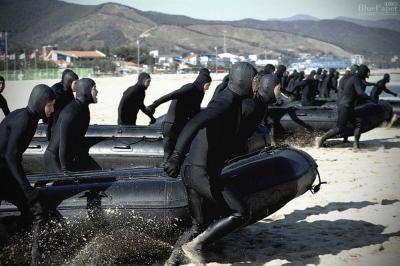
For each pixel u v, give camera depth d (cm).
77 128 679
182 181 522
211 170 493
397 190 883
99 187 548
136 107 1085
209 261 565
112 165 904
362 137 1631
